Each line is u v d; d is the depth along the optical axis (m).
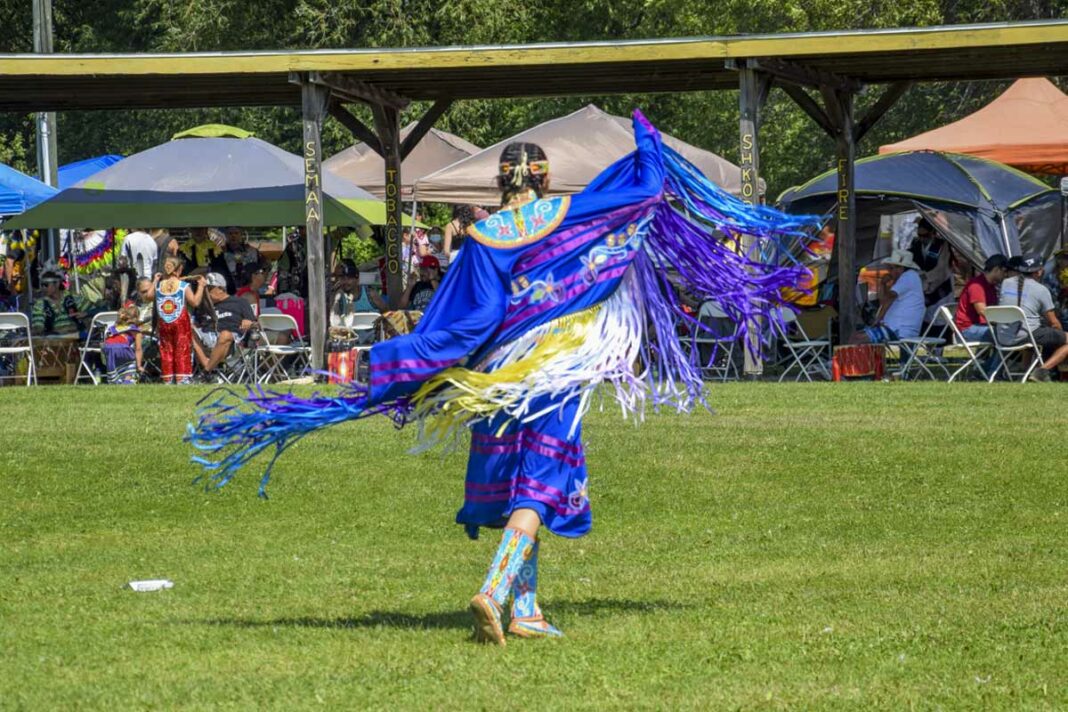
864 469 17.50
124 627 10.41
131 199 36.50
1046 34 27.50
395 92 34.28
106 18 79.94
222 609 11.09
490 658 9.31
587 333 9.88
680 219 10.52
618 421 21.08
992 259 29.00
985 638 9.83
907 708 8.19
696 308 30.45
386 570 12.69
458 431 10.16
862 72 32.03
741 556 13.20
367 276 39.34
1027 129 41.91
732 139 62.88
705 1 59.00
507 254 9.72
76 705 8.30
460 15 63.78
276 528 14.80
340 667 9.15
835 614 10.63
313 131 30.59
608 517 15.25
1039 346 27.98
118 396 25.17
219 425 9.96
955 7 55.38
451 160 45.69
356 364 29.86
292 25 67.75
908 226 39.56
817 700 8.34
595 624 10.36
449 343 9.59
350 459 18.33
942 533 14.19
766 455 18.34
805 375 30.31
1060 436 19.41
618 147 40.88
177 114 73.81
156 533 14.57
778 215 10.93
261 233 71.50
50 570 12.77
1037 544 13.53
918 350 29.41
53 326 33.28
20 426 21.12
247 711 8.17
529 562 10.02
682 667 9.10
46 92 33.59
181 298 29.23
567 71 31.69
